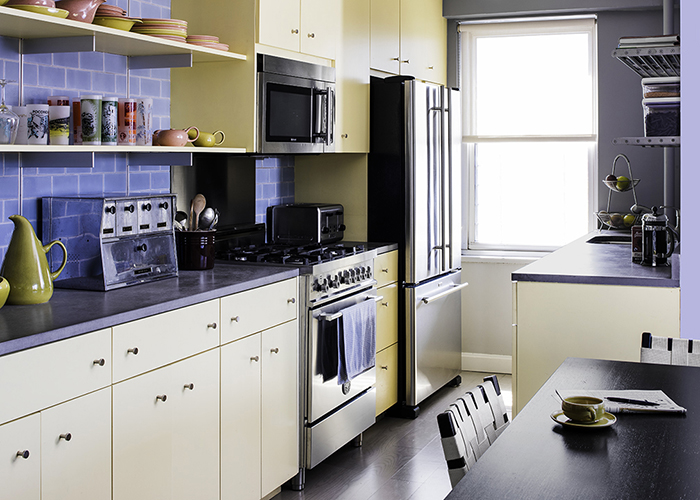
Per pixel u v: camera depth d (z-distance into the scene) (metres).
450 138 4.73
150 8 3.23
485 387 1.97
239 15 3.29
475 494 1.40
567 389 2.07
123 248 2.72
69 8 2.47
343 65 4.02
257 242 4.10
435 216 4.57
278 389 3.11
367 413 3.87
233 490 2.83
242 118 3.32
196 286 2.74
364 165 4.39
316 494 3.29
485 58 5.46
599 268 3.38
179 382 2.50
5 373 1.86
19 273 2.35
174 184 3.42
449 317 4.88
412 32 4.84
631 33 5.06
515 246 5.52
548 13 5.18
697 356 2.46
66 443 2.05
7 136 2.24
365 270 3.82
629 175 5.07
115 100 2.73
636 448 1.64
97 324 2.14
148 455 2.37
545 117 5.37
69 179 2.83
